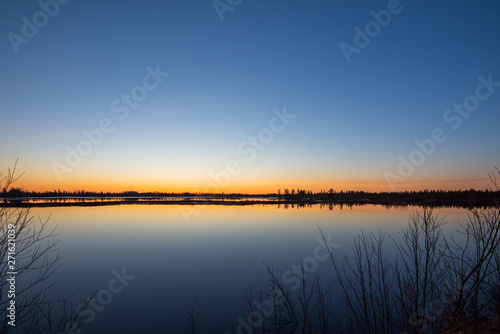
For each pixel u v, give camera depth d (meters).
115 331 7.85
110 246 19.23
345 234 21.91
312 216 36.88
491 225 5.21
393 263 10.59
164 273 13.33
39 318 8.12
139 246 19.25
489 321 6.14
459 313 6.04
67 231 25.19
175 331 7.97
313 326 7.62
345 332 6.97
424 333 5.74
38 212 39.59
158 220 33.12
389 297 7.59
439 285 6.48
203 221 32.16
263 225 28.70
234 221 32.22
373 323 6.98
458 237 16.31
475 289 5.52
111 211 44.53
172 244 19.84
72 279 12.45
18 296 10.09
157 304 9.84
